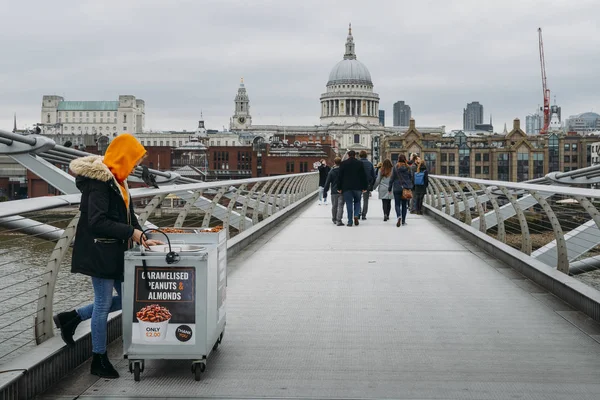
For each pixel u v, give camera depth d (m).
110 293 5.49
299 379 5.60
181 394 5.23
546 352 6.40
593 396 5.21
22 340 11.05
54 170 21.89
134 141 5.45
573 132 185.38
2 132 19.92
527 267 10.58
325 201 33.84
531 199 13.95
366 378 5.63
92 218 5.18
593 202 9.38
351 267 11.66
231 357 6.21
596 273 15.43
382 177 21.14
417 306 8.45
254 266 11.75
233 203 13.84
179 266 5.43
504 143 156.75
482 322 7.59
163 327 5.45
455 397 5.20
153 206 8.40
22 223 10.72
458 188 18.45
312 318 7.78
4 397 4.66
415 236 16.95
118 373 5.61
